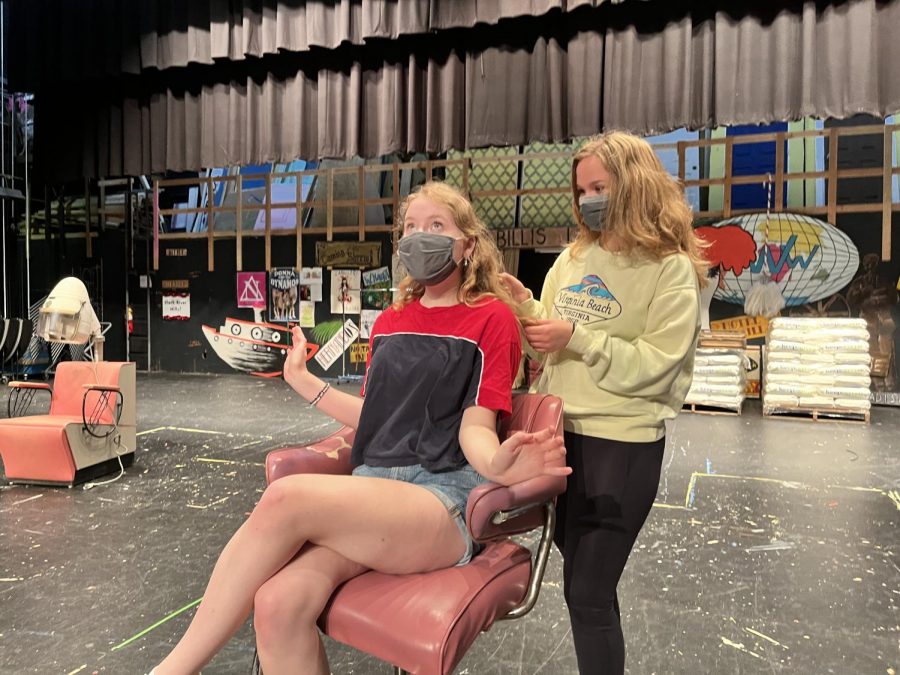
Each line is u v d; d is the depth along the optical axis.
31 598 2.60
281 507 1.32
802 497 3.95
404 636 1.26
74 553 3.08
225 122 8.67
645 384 1.55
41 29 9.05
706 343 7.11
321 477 1.37
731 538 3.27
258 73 8.35
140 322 10.91
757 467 4.68
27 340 8.27
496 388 1.51
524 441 1.34
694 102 6.57
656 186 1.59
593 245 1.72
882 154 7.57
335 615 1.34
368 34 7.32
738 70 6.35
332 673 2.10
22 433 4.12
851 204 7.65
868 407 6.50
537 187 9.05
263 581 1.33
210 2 8.06
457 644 1.26
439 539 1.42
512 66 7.07
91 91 9.44
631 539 1.60
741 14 6.29
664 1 6.48
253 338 10.41
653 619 2.44
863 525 3.46
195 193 10.66
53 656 2.16
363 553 1.36
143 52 8.50
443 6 6.94
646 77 6.61
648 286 1.60
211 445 5.43
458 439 1.53
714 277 8.14
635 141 1.62
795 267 7.84
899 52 5.92
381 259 9.79
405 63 7.66
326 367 10.09
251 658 2.19
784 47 6.16
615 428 1.60
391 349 1.62
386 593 1.35
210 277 10.59
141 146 9.26
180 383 9.47
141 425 6.30
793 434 5.89
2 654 2.18
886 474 4.48
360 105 7.90
